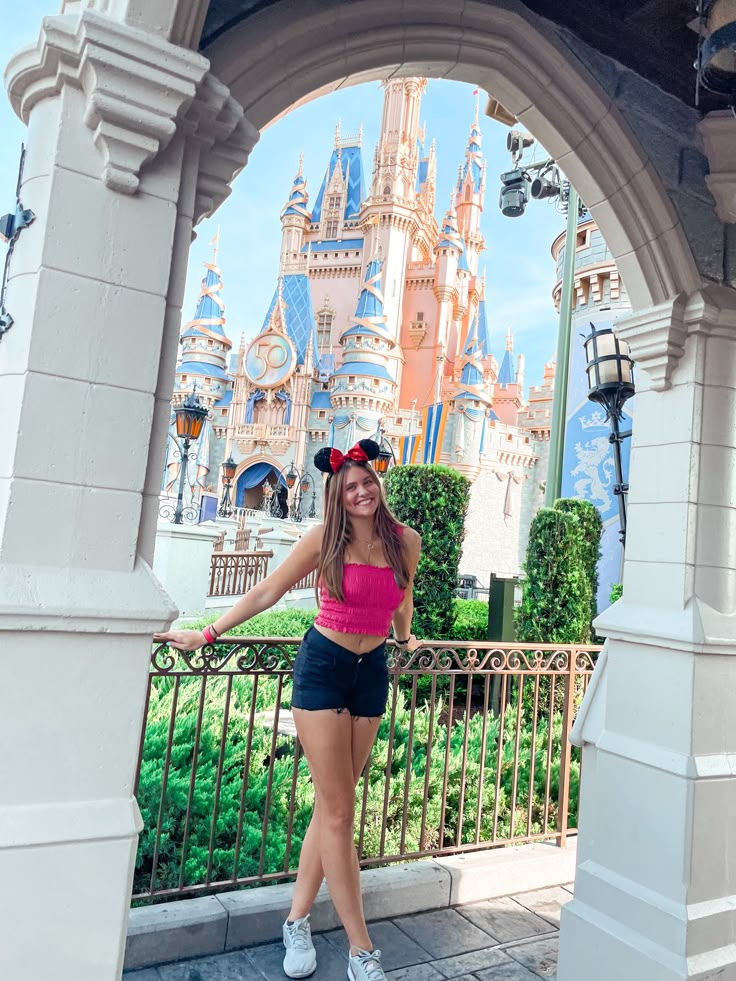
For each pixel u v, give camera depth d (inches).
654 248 87.3
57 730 51.9
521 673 123.0
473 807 137.0
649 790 85.5
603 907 87.7
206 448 1797.5
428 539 267.1
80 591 51.6
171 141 56.6
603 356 159.9
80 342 52.9
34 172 54.8
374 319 1793.8
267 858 108.2
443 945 95.6
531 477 1785.2
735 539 91.2
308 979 83.8
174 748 135.3
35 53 53.1
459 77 79.0
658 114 90.4
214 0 60.8
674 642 84.7
